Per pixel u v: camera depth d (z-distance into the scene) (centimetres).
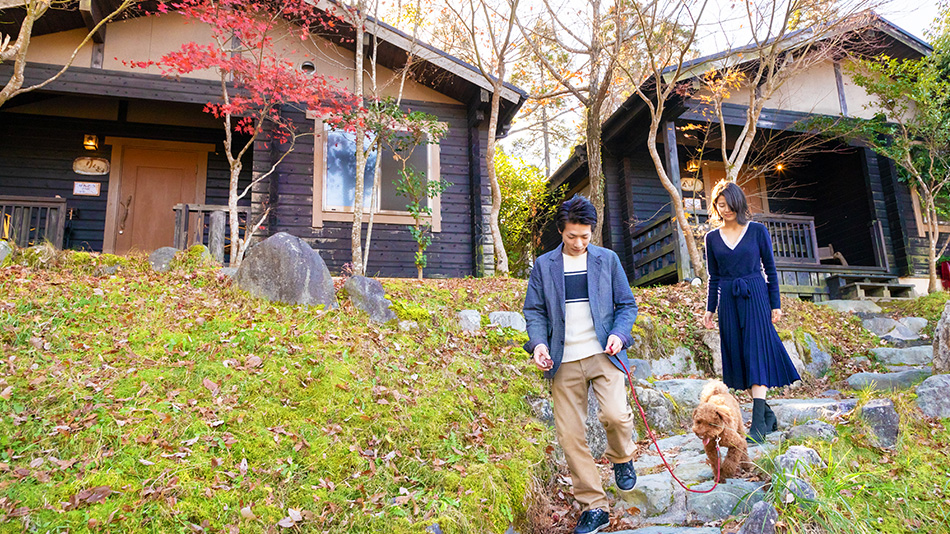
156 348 377
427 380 408
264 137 900
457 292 603
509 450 354
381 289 513
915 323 751
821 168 1269
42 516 236
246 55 895
